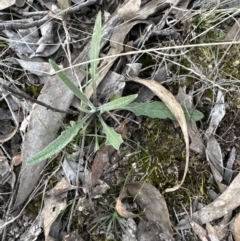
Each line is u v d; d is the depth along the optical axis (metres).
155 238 0.30
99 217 0.31
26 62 0.33
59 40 0.34
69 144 0.32
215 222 0.31
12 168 0.32
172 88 0.33
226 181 0.32
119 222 0.31
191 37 0.33
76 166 0.32
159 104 0.31
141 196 0.31
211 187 0.31
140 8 0.33
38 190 0.32
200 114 0.31
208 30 0.33
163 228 0.31
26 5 0.34
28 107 0.33
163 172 0.31
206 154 0.32
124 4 0.34
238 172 0.32
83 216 0.31
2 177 0.32
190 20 0.33
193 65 0.32
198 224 0.31
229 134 0.32
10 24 0.33
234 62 0.33
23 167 0.31
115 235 0.31
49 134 0.31
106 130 0.30
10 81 0.33
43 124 0.31
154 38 0.33
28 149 0.31
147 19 0.33
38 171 0.31
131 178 0.31
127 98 0.29
